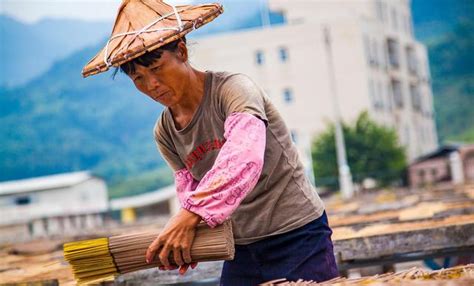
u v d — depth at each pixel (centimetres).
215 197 421
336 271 479
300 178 473
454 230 689
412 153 7562
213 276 670
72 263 437
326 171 5772
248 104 438
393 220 874
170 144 486
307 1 6625
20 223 4872
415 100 7875
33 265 887
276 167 464
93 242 436
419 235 692
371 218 1054
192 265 437
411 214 1084
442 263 991
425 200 1505
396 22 7562
